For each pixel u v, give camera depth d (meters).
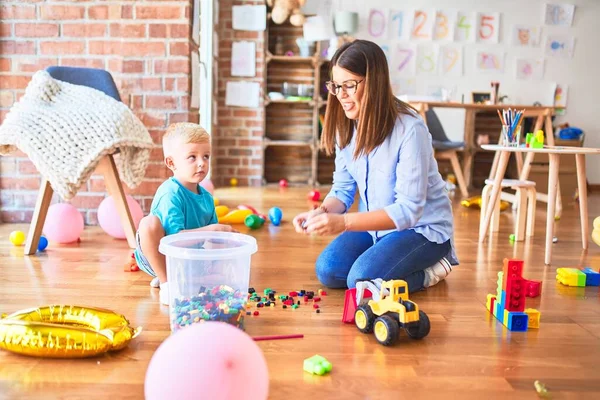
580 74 5.83
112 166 2.40
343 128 1.80
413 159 1.61
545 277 2.11
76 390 1.11
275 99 5.36
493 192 2.76
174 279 1.38
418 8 5.68
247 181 5.43
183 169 1.74
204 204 1.83
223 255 1.35
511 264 1.54
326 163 5.74
